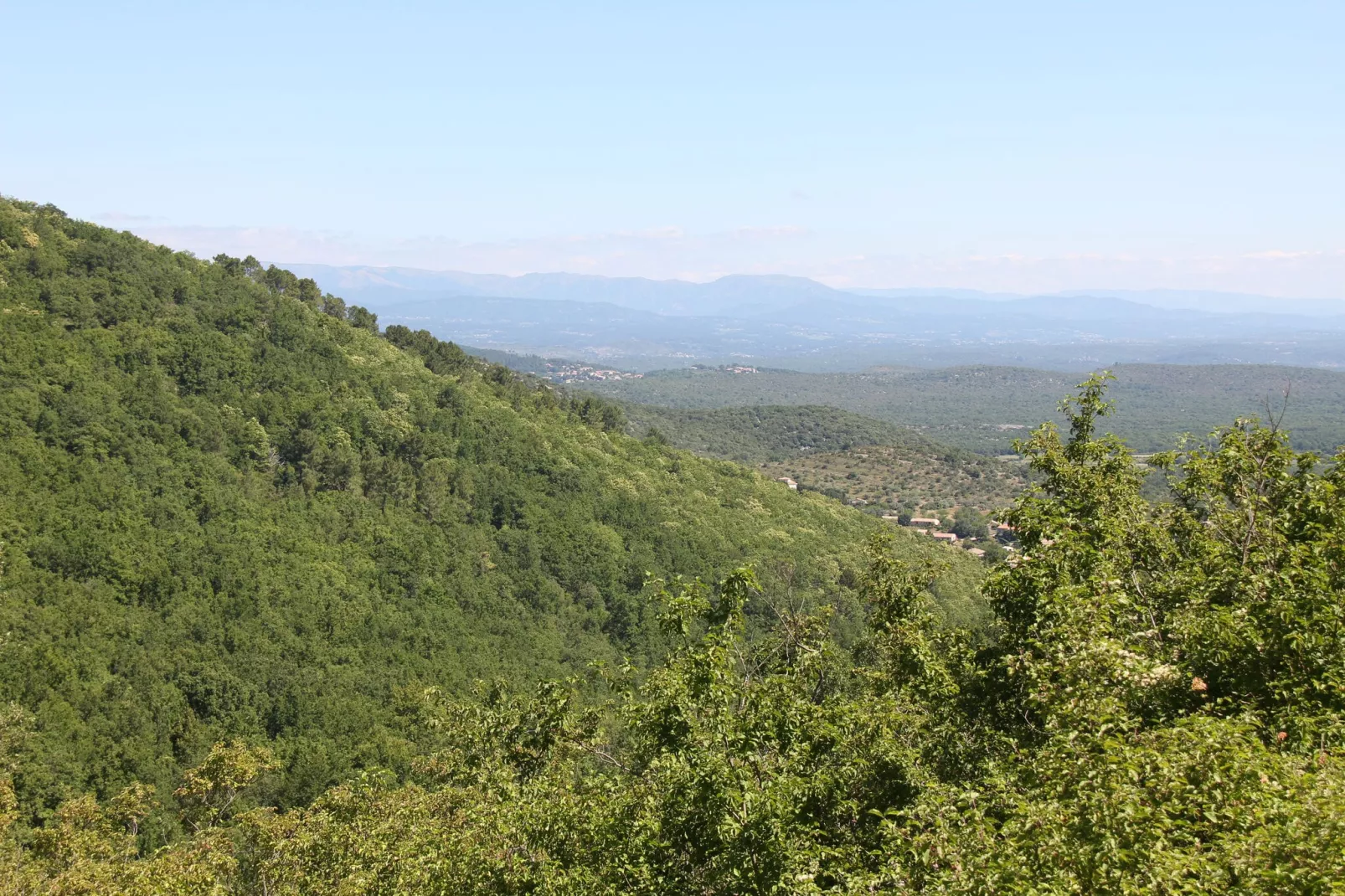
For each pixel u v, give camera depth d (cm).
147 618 4091
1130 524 1500
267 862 2194
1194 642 1187
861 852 1209
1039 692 1056
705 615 1442
